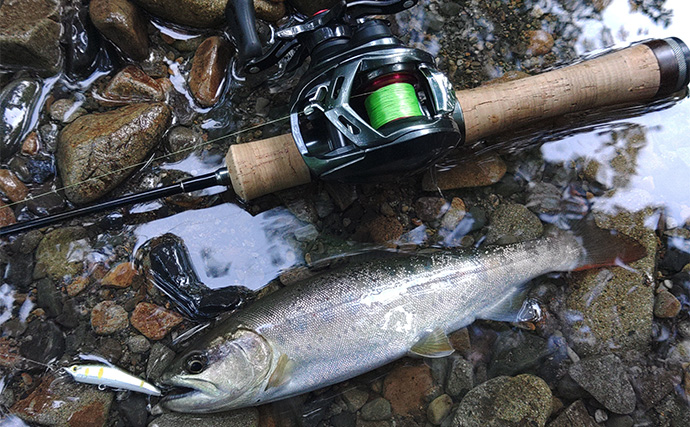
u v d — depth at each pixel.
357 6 0.22
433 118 0.21
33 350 0.24
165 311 0.25
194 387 0.22
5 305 0.25
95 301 0.25
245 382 0.23
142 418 0.24
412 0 0.22
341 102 0.20
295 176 0.25
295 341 0.23
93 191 0.25
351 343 0.24
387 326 0.24
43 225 0.24
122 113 0.26
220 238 0.27
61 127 0.26
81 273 0.25
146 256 0.26
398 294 0.24
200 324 0.25
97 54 0.27
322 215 0.27
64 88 0.27
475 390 0.24
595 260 0.26
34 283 0.25
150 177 0.27
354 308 0.24
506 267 0.26
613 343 0.26
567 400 0.25
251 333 0.23
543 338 0.26
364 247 0.27
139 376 0.24
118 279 0.25
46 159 0.26
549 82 0.26
